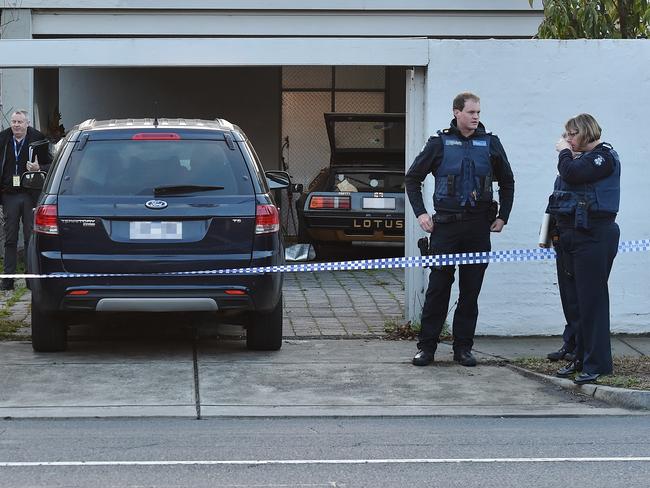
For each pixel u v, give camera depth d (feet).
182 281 29.66
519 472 20.79
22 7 53.42
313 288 46.03
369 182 54.49
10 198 43.55
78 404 26.40
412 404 26.91
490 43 35.14
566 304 31.63
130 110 69.05
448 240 30.58
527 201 35.63
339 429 24.54
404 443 23.20
